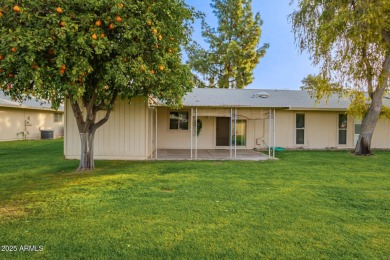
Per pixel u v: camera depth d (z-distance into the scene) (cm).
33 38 488
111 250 316
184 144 1505
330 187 621
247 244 335
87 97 824
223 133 1549
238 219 416
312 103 1534
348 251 320
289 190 591
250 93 1722
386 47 1105
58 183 647
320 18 1146
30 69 503
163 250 318
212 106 1073
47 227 380
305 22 1233
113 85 735
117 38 617
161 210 454
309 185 639
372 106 1216
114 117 1082
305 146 1526
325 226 393
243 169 848
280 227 388
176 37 708
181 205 481
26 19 510
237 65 2605
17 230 370
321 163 977
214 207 472
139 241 339
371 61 1154
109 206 474
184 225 391
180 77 779
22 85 563
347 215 439
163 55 673
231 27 2658
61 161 982
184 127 1506
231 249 322
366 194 563
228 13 2633
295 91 1827
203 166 904
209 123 1514
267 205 486
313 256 308
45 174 754
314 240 347
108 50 587
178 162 1001
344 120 1541
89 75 684
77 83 581
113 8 544
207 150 1431
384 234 367
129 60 625
